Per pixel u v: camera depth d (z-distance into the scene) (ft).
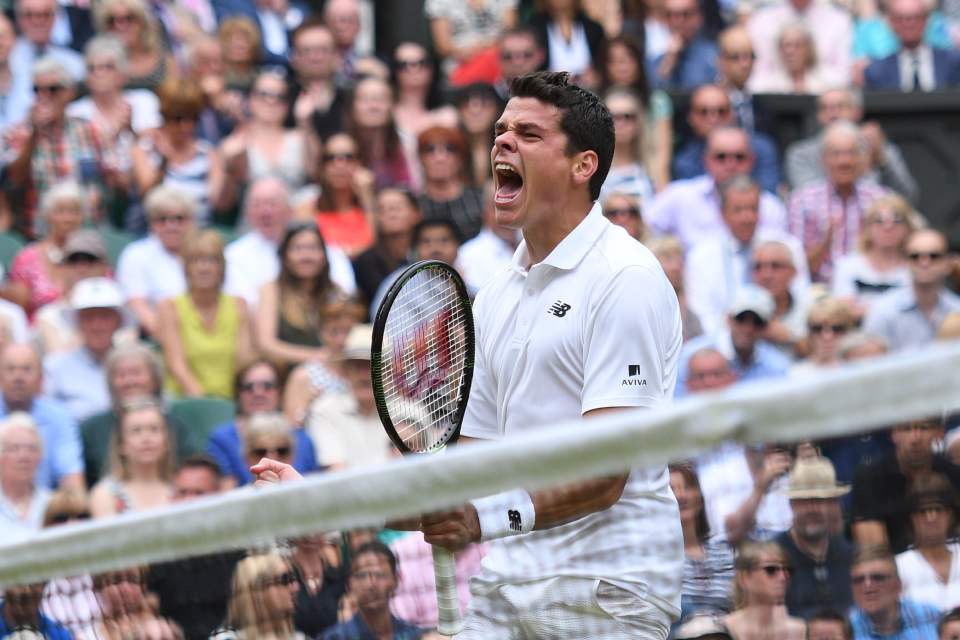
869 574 39.01
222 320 91.35
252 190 96.78
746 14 123.54
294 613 41.78
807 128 115.75
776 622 39.09
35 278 96.68
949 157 119.44
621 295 40.27
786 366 90.79
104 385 87.66
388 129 107.86
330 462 80.79
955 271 104.99
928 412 27.91
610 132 42.01
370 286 97.50
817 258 105.50
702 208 103.14
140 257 95.14
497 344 42.83
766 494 39.86
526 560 41.81
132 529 36.50
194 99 104.99
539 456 30.68
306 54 110.42
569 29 115.44
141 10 111.24
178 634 42.98
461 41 124.26
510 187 42.27
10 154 103.81
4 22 107.55
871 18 126.41
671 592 40.75
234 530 35.17
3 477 78.02
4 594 44.45
